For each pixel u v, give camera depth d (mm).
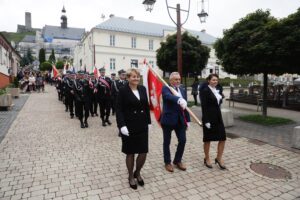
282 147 6270
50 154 5625
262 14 8852
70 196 3816
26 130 7828
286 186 4211
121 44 37781
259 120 9469
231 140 6930
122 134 3955
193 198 3793
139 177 4223
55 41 105062
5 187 4070
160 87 4977
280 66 8070
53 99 17188
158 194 3900
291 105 13617
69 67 16562
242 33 8492
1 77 19547
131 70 4043
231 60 9023
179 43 10367
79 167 4906
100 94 8594
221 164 4895
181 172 4723
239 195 3900
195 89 14156
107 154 5660
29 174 4566
